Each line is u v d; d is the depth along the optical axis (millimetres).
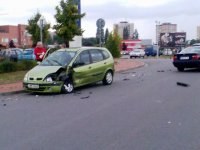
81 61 15125
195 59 22906
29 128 8312
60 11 30438
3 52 33156
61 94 14047
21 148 6742
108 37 45625
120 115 9578
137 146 6711
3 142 7160
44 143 7039
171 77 19734
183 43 73812
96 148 6629
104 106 11008
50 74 13992
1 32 90562
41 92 14352
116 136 7434
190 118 9070
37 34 52094
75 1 30672
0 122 9023
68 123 8742
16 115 9914
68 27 30203
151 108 10523
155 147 6633
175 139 7145
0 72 22016
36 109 10797
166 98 12367
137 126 8281
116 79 19344
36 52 29438
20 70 23672
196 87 15266
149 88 15164
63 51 15531
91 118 9266
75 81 14680
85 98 12797
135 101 11844
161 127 8148
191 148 6547
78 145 6844
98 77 16125
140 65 30656
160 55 70812
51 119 9258
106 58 16766
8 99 13117
